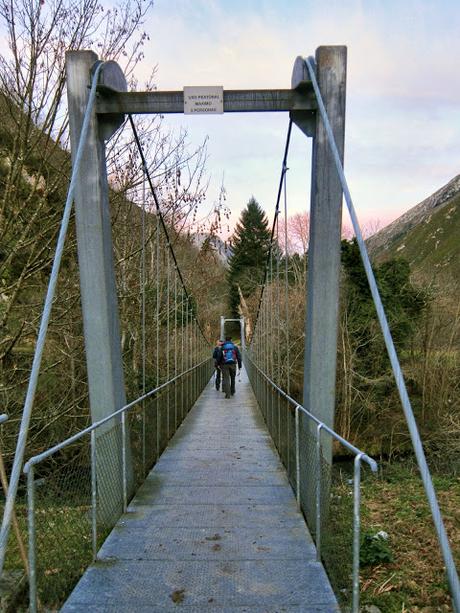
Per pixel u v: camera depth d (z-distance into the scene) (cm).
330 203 328
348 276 1227
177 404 665
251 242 3162
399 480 600
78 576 244
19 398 569
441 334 1241
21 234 530
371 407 1127
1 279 536
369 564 317
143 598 221
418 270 1432
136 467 384
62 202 536
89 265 329
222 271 2205
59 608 220
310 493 299
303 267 1359
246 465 457
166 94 332
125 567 249
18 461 195
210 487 386
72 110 326
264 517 319
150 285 775
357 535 195
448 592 278
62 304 589
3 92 484
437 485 537
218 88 334
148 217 739
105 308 329
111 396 332
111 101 332
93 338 330
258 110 336
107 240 338
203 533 292
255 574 242
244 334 2459
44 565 219
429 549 342
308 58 322
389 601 270
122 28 527
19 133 489
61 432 622
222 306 3183
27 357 617
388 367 1202
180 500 353
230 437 600
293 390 1105
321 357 332
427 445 1034
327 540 250
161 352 884
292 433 387
